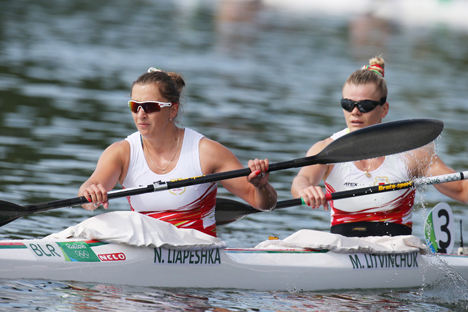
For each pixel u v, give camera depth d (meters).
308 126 47.16
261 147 39.06
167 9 144.38
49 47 77.75
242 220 26.16
